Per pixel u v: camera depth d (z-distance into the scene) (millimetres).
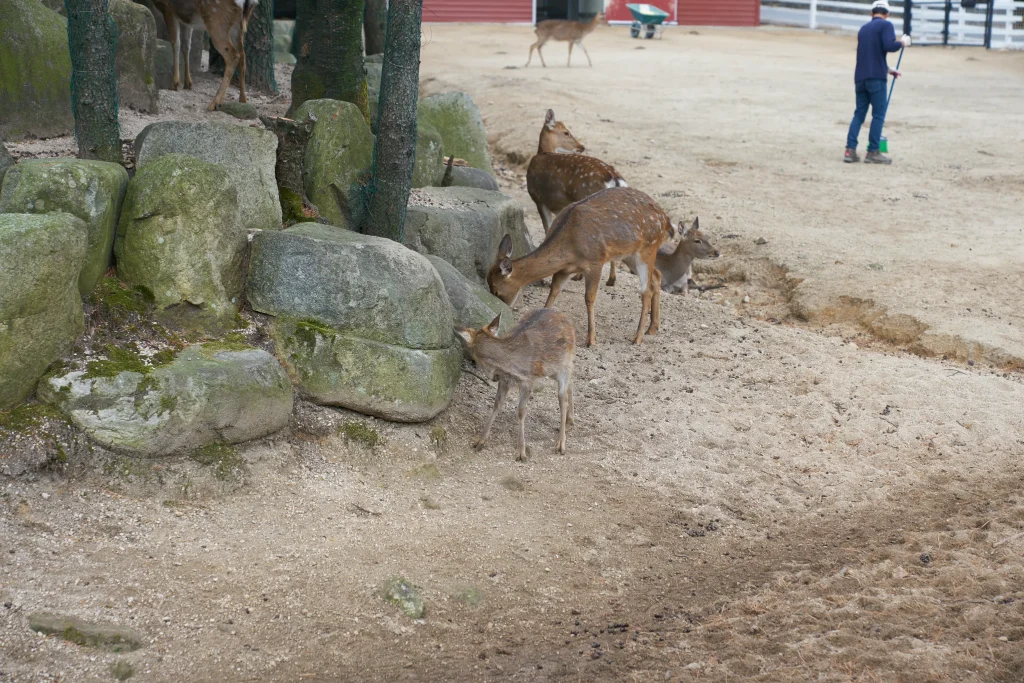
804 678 4391
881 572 5453
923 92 21516
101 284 6066
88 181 5910
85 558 4754
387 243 6633
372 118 10812
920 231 12016
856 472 6773
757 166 14969
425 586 5062
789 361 8539
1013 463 6980
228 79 10789
